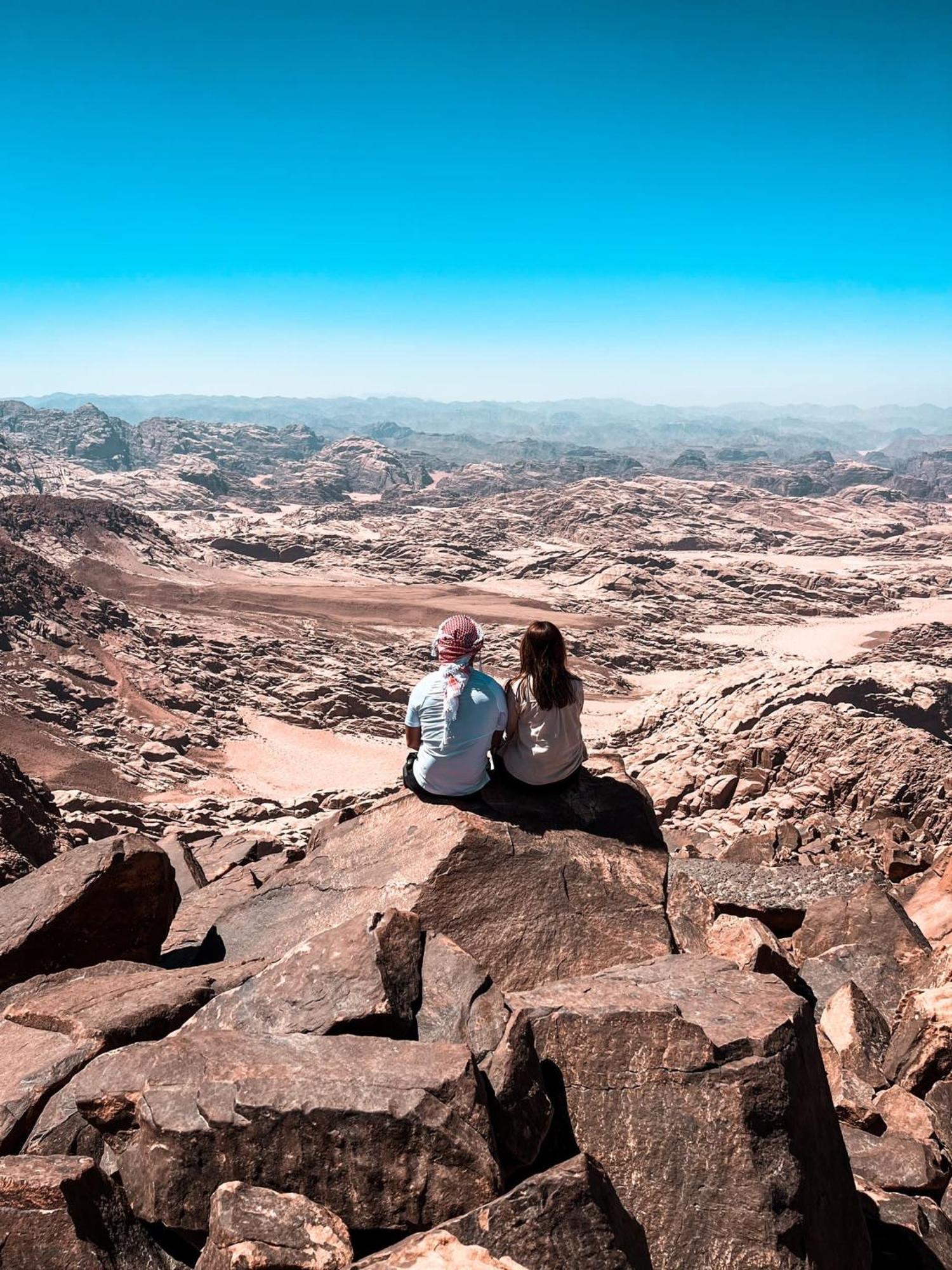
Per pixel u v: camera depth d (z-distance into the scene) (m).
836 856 21.03
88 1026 6.14
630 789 8.84
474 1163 4.70
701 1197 5.18
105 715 108.62
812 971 10.51
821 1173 5.49
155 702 117.44
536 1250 4.41
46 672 112.88
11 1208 4.59
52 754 91.44
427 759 8.42
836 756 57.94
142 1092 5.18
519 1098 5.24
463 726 8.20
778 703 74.69
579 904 7.71
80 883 8.15
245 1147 4.78
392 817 8.80
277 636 158.50
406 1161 4.73
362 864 8.38
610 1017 5.80
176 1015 6.36
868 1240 5.65
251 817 61.06
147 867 8.45
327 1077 4.99
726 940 9.55
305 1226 4.43
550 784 8.55
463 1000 5.86
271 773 102.69
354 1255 4.57
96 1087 5.38
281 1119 4.79
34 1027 6.40
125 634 136.50
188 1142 4.82
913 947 10.90
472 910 7.64
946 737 95.06
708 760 60.91
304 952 6.12
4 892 8.41
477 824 8.20
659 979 6.55
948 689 101.56
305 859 9.03
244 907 8.74
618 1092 5.56
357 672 138.00
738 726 72.50
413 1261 4.17
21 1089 5.60
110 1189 4.88
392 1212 4.66
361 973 5.88
